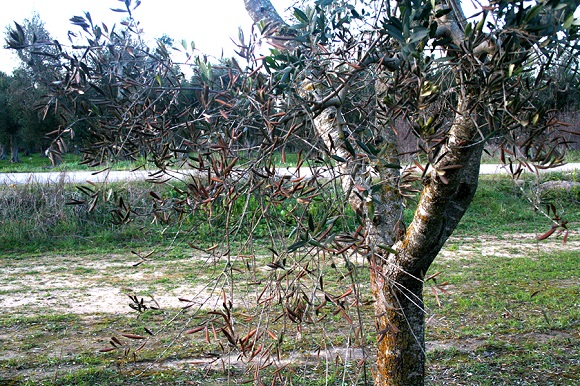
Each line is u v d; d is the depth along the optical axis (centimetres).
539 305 738
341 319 642
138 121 229
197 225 274
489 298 768
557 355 566
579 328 643
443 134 209
